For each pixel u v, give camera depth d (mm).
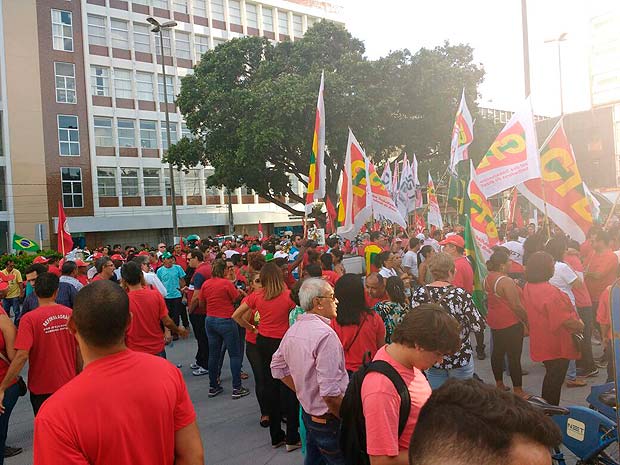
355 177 9484
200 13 44219
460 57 25312
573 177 7332
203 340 7828
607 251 7184
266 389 5133
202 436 5410
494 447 949
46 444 1913
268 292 5156
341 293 3920
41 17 36344
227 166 23734
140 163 40562
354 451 2518
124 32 40312
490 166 7336
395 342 2512
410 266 10180
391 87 24000
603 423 3133
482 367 7285
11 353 4473
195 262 9617
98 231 37938
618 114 33500
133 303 5305
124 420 1999
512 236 10602
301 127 22266
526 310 5129
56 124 36812
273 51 25438
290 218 48750
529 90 12695
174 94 42500
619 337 2637
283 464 4660
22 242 16656
